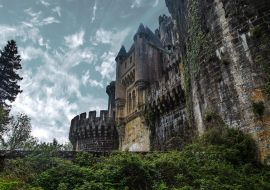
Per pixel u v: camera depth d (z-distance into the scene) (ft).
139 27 122.31
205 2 57.36
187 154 39.24
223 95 46.85
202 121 51.06
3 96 99.40
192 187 29.37
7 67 103.91
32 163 34.27
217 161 36.78
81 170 32.53
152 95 89.30
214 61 50.85
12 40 108.88
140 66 107.86
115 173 31.53
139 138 94.17
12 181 29.45
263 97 40.19
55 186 29.94
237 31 47.50
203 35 55.52
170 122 77.51
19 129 65.82
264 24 43.91
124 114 114.73
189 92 60.90
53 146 38.86
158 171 33.12
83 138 125.08
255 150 38.83
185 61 65.67
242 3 48.08
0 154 36.17
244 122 41.70
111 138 119.85
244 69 44.27
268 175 34.04
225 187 28.91
